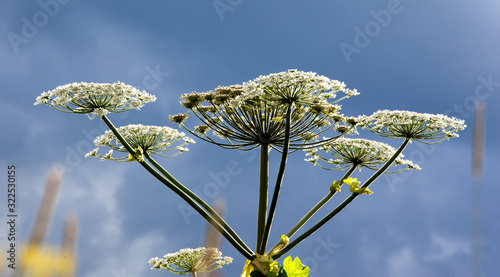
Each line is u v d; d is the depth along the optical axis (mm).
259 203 5859
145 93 5457
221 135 6660
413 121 5453
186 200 5098
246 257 5234
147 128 5820
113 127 5145
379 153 6422
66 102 4887
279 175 5211
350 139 6551
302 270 5031
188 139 6641
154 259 6535
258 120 5945
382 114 5668
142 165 5141
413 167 6203
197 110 6160
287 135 5211
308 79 5098
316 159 6812
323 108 5938
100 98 5043
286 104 5297
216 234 803
